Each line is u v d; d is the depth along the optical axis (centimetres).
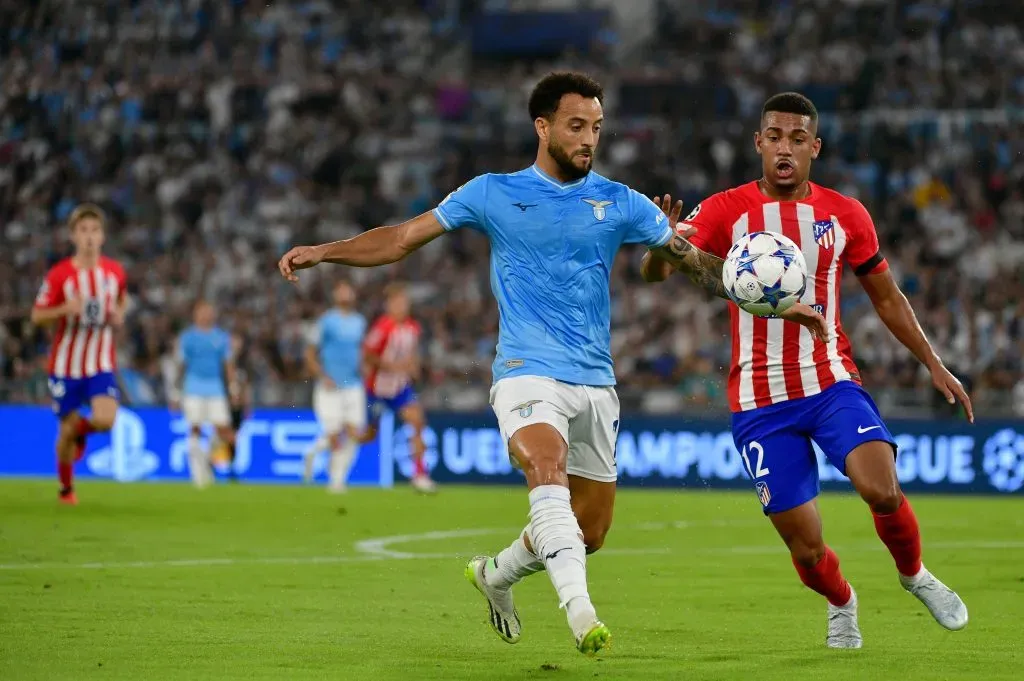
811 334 2111
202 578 2870
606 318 1952
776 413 2114
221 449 6656
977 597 2695
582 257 1911
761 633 2239
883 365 7281
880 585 2905
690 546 3756
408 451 6500
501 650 2047
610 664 1923
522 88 10138
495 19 10800
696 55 10162
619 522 4541
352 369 5872
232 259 8506
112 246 8762
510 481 6431
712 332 7750
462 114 10038
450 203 1930
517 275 1912
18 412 6875
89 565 3061
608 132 9306
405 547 3616
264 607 2464
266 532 3953
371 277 8388
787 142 2172
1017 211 8469
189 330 6100
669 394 6894
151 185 9138
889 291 2220
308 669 1859
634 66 10588
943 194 8550
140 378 7250
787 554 3534
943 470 6088
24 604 2453
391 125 9681
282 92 9719
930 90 9312
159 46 9981
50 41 9906
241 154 9344
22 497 5069
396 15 10644
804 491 2086
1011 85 9306
